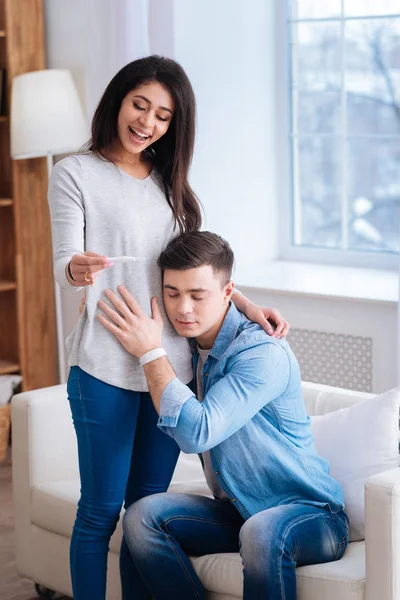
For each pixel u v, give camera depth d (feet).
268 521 7.71
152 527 8.04
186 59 14.19
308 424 8.43
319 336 13.75
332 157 15.38
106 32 14.43
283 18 15.35
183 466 10.30
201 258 7.72
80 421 7.89
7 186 15.24
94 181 7.72
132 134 7.72
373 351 13.29
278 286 14.03
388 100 14.69
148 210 7.89
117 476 7.97
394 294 13.19
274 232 16.03
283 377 7.96
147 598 8.50
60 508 9.66
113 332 7.71
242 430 8.02
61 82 14.12
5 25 14.55
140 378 7.87
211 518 8.31
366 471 8.66
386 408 8.87
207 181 14.73
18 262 15.14
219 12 14.64
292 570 7.59
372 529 7.39
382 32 14.53
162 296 7.99
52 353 15.74
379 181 15.01
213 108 14.69
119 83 7.70
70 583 9.76
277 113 15.71
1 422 14.82
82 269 7.14
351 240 15.46
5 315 15.70
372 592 7.43
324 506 8.14
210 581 8.14
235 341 7.99
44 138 13.94
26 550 10.21
